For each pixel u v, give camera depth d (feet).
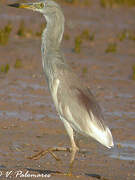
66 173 32.63
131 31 98.73
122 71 67.97
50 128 44.55
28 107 49.96
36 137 41.78
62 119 33.24
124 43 87.20
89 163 36.22
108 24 103.65
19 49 74.64
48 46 34.99
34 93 54.95
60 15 35.60
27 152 37.83
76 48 76.33
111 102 53.93
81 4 120.47
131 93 58.34
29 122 45.55
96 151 39.37
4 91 54.49
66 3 119.03
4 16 96.84
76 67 67.77
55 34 35.35
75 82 33.32
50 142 40.78
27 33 84.33
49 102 52.47
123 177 33.22
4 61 67.67
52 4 35.78
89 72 65.98
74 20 102.12
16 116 46.88
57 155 37.86
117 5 126.62
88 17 107.76
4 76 60.39
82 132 32.24
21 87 56.59
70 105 32.50
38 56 71.82
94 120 31.78
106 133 31.45
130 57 76.95
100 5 123.95
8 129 43.24
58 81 33.12
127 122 47.62
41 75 62.75
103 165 35.96
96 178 32.35
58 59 33.81
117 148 40.34
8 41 78.64
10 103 50.62
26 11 104.01
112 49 78.74
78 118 32.17
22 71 63.57
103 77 64.18
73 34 90.27
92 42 85.46
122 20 110.32
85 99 32.55
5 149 38.17
